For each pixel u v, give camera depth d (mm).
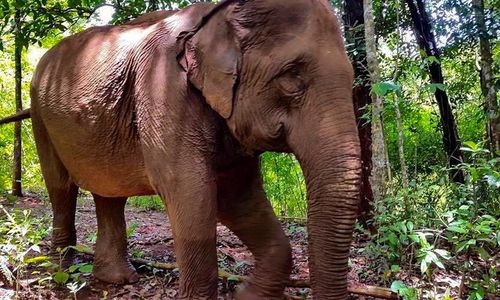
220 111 3318
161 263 5039
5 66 14000
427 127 8844
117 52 4082
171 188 3539
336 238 2936
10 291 4180
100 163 4203
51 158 4949
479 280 4301
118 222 4898
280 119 3189
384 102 6109
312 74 3062
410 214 5086
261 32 3213
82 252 5512
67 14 7527
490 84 7379
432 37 7684
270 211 4066
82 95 4230
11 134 14328
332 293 2971
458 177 7117
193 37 3494
